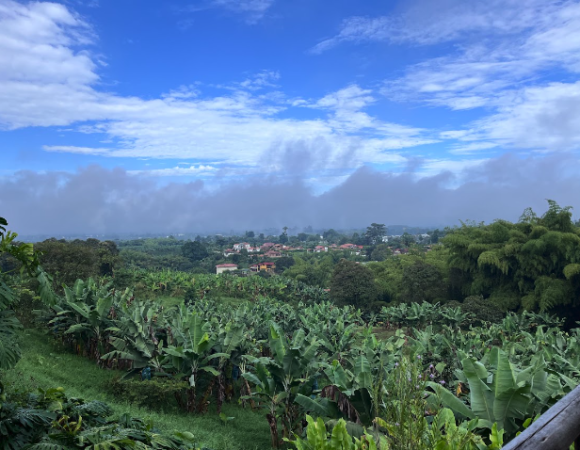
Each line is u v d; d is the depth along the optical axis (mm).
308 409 9742
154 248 156875
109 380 15047
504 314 42844
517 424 7645
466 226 55312
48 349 19141
